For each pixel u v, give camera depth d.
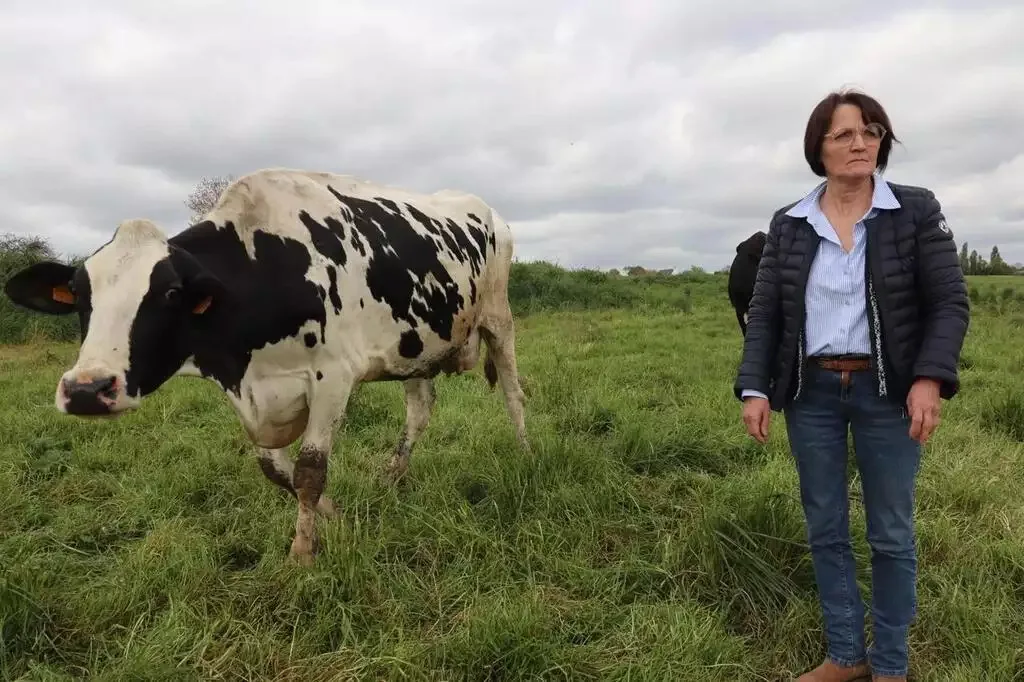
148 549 3.38
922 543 3.38
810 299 2.36
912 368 2.22
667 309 16.19
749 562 3.11
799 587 3.05
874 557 2.42
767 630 2.88
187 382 7.28
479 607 2.92
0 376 8.36
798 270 2.37
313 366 3.44
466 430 5.45
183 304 3.01
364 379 3.96
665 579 3.18
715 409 5.92
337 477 4.22
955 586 2.95
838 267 2.31
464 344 4.71
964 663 2.56
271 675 2.61
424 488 4.12
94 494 4.38
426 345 4.16
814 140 2.32
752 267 5.05
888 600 2.39
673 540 3.47
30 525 3.96
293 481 3.45
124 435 5.37
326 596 2.97
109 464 4.82
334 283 3.48
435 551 3.49
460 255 4.44
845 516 2.52
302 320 3.35
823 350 2.35
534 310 16.67
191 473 4.49
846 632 2.51
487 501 4.00
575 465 4.27
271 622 2.92
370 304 3.71
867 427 2.33
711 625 2.78
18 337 12.25
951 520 3.56
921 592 3.00
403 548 3.51
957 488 3.87
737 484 3.99
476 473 4.33
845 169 2.24
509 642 2.63
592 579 3.17
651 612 2.90
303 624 2.89
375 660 2.56
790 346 2.40
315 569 3.14
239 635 2.79
